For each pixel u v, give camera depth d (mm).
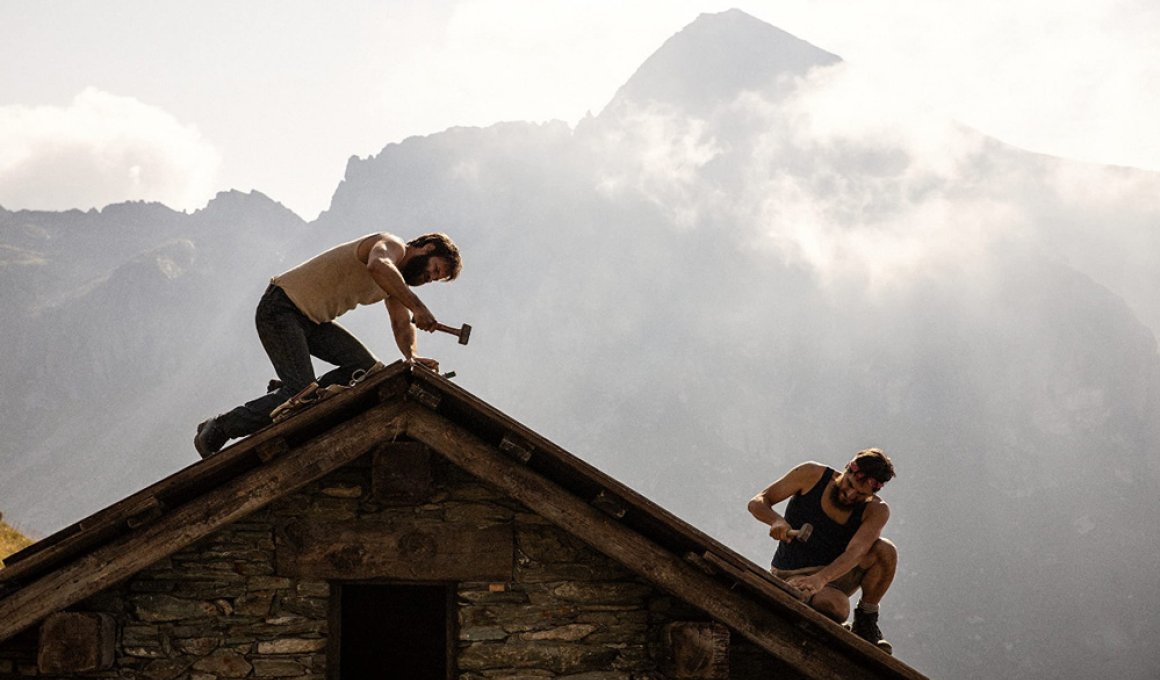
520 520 7988
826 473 8617
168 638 7672
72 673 7453
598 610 7949
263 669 7703
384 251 8062
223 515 7539
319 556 7820
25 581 7371
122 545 7445
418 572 7848
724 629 7691
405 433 7805
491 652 7848
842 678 7719
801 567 8523
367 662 13344
